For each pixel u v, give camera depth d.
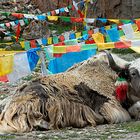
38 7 34.19
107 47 13.92
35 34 28.58
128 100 12.36
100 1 30.09
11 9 34.03
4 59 13.28
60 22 29.31
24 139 10.42
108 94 12.30
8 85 18.00
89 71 12.48
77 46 14.02
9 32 28.22
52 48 14.04
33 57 13.62
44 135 10.79
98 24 24.75
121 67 12.36
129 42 13.86
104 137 10.45
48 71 14.26
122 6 29.61
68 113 11.71
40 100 11.58
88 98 12.05
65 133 10.99
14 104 11.53
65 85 12.02
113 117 12.06
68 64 14.34
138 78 12.26
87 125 11.84
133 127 11.45
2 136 10.72
